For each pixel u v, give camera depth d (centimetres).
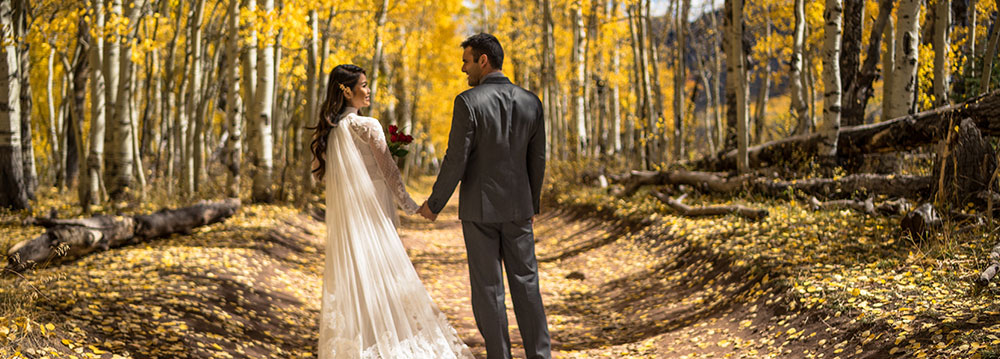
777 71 1802
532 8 2223
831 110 888
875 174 816
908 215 545
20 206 1001
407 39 2194
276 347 471
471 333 549
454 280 802
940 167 624
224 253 729
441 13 2491
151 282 555
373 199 353
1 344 335
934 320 351
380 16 1691
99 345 379
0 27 914
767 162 1096
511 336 536
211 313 493
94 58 1044
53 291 471
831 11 873
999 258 420
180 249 731
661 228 888
